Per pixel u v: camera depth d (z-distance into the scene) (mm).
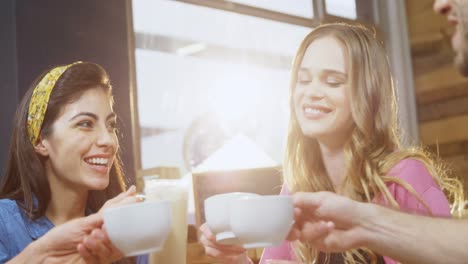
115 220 821
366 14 5562
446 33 5230
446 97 5180
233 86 4977
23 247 1357
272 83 5094
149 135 4281
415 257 923
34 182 1374
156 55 4359
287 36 5043
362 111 1438
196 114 4695
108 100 1402
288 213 850
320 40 1488
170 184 1064
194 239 2365
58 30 3330
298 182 1574
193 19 4664
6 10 3145
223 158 2602
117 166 1508
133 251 830
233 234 905
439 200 1371
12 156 1441
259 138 4953
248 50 5059
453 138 5098
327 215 916
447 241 917
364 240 929
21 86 3119
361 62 1461
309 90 1474
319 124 1462
